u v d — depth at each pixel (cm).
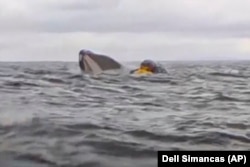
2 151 932
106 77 3106
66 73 3541
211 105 1869
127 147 1023
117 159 928
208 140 1134
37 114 1335
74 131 1141
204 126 1333
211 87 2731
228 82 3195
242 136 1191
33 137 1050
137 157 954
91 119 1345
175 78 3319
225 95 2248
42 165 857
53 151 951
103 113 1515
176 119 1457
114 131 1190
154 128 1266
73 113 1458
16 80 2719
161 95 2219
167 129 1262
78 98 1938
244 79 3569
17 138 1034
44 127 1148
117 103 1839
